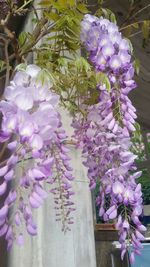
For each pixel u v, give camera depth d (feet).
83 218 1.64
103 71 1.02
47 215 1.51
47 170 0.77
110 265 3.33
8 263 1.56
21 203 0.76
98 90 1.07
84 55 1.25
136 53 3.72
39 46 1.30
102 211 0.98
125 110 1.01
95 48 1.07
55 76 1.07
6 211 0.75
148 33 1.55
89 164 1.04
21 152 0.74
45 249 1.51
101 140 1.03
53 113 0.78
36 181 0.75
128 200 0.96
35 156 0.72
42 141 0.74
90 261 1.61
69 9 1.16
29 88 0.80
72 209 1.24
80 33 1.16
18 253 1.54
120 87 1.02
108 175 0.98
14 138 0.78
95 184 1.04
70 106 1.14
